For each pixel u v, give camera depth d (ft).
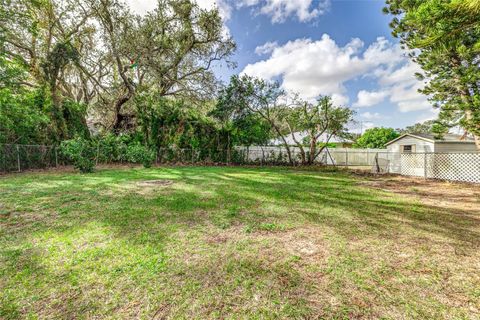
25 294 5.42
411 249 8.27
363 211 13.23
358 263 7.20
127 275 6.29
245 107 49.16
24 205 13.46
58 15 44.32
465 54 23.32
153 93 50.37
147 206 13.52
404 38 29.19
